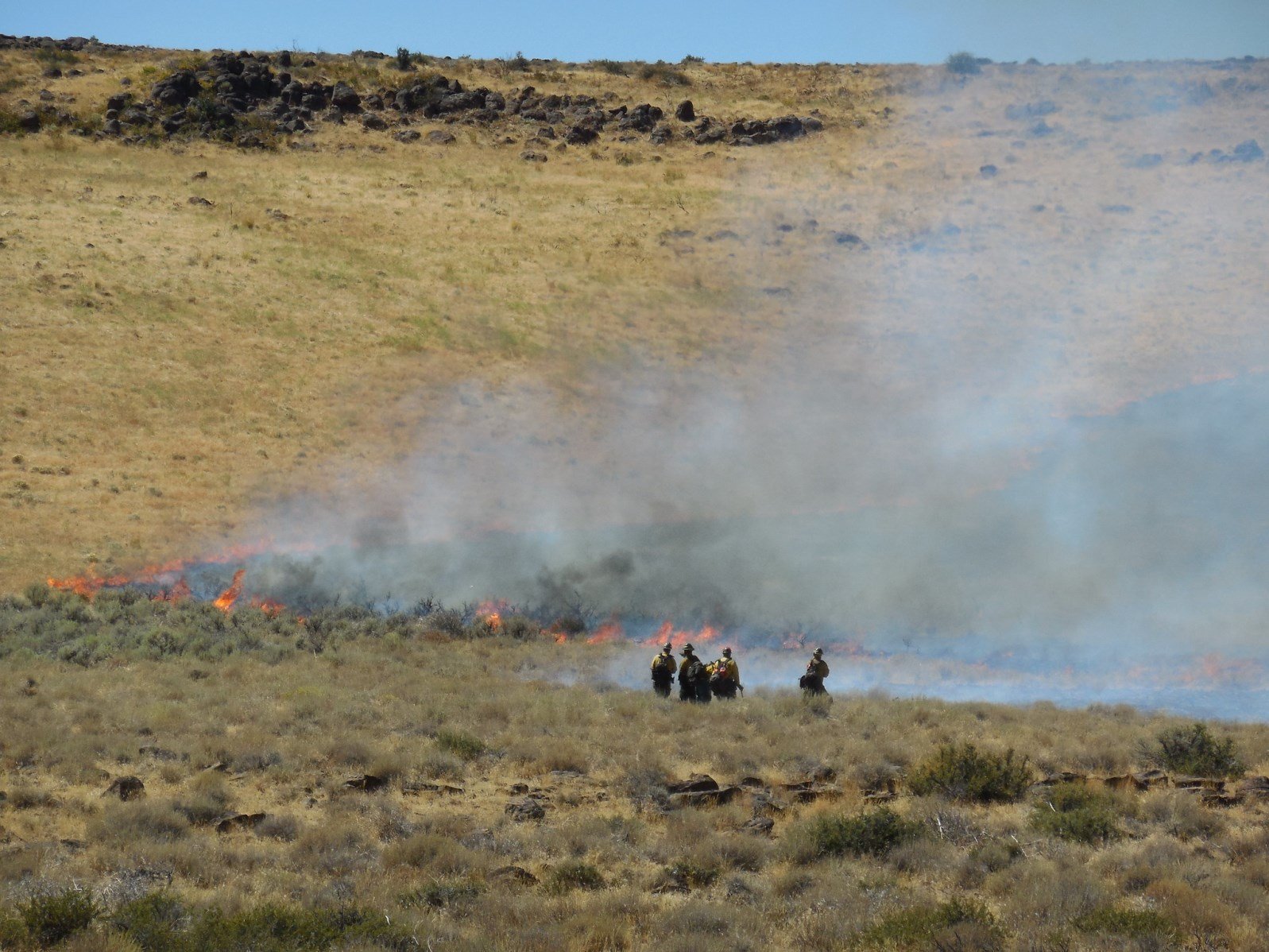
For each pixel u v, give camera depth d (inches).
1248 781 2112.5
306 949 1187.9
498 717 2640.3
